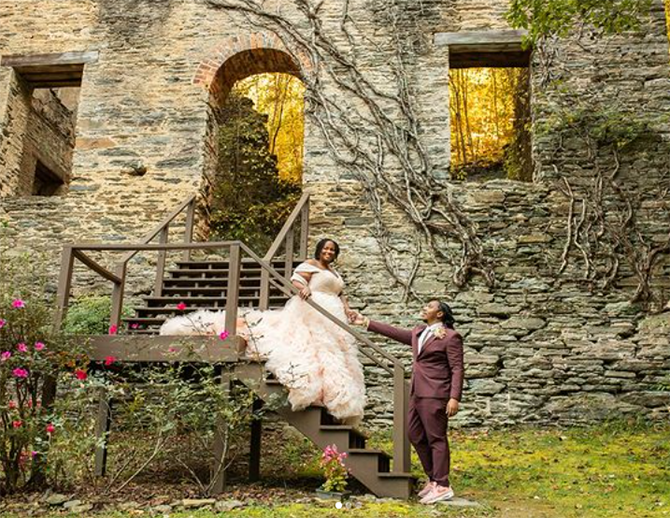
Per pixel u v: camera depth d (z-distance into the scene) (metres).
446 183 8.52
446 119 8.80
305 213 8.28
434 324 4.95
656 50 8.83
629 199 8.26
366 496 4.67
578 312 7.95
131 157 9.05
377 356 7.95
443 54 9.05
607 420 7.54
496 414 7.66
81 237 8.83
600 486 5.24
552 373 7.75
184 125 9.11
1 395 4.63
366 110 8.94
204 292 7.79
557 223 8.28
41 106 11.62
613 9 8.28
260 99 14.76
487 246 8.24
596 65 8.83
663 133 8.50
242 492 4.91
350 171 8.70
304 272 5.18
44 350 4.82
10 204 9.02
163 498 4.63
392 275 8.23
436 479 4.66
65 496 4.61
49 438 4.64
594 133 8.52
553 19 7.86
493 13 9.16
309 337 5.00
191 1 9.56
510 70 13.19
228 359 4.96
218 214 12.01
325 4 9.36
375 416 7.79
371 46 9.16
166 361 5.10
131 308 8.02
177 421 4.95
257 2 9.45
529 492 5.05
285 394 4.88
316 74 9.08
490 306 8.03
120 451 5.85
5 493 4.68
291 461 6.28
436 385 4.75
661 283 7.96
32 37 9.66
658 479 5.43
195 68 9.30
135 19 9.58
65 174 12.74
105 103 9.26
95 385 4.78
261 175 12.83
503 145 13.81
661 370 7.66
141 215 8.84
